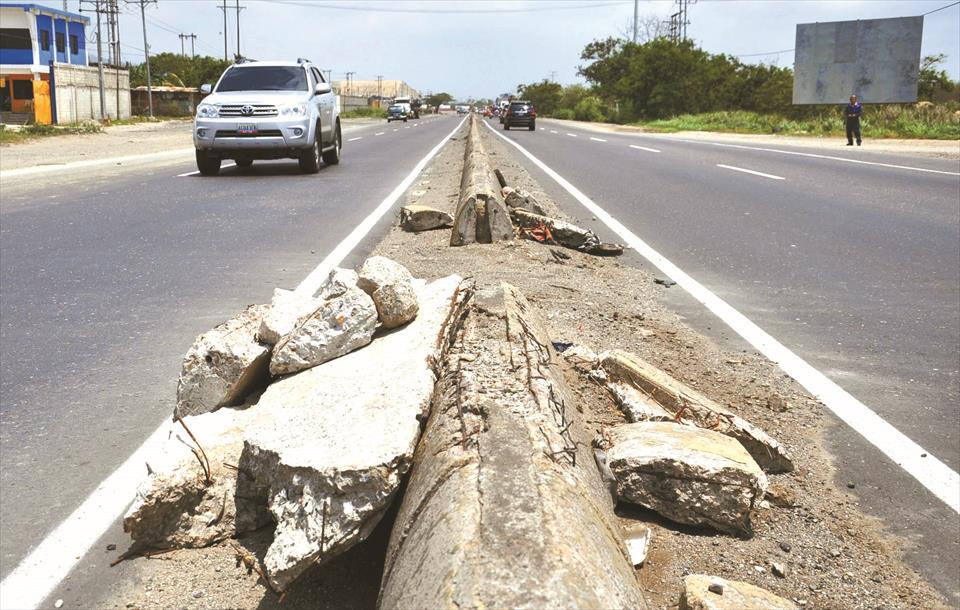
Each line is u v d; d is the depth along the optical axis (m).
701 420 3.43
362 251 7.52
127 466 3.36
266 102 14.84
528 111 44.69
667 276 7.00
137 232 8.80
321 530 2.19
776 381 4.41
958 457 3.52
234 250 7.70
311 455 2.33
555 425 2.39
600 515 2.02
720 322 5.56
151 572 2.58
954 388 4.34
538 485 1.89
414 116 81.31
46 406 4.00
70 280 6.58
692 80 62.56
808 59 43.28
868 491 3.22
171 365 4.56
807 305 6.05
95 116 52.78
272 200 11.37
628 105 66.38
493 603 1.48
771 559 2.68
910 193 12.51
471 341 3.24
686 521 2.81
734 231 9.30
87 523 2.91
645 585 2.49
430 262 6.87
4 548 2.76
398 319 3.38
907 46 40.97
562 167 17.44
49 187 13.16
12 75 47.41
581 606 1.50
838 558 2.73
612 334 5.04
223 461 2.77
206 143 14.77
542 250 7.49
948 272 7.18
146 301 5.90
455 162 18.09
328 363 3.20
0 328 5.30
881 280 6.88
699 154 21.70
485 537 1.67
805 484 3.26
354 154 21.53
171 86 76.94
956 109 36.88
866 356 4.86
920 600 2.52
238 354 3.17
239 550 2.64
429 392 2.71
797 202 11.68
